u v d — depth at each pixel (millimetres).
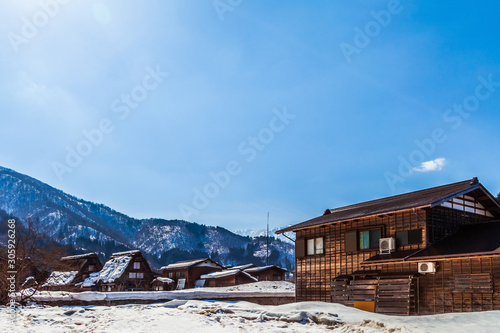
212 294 28328
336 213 28047
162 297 26156
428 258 18359
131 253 59750
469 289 17422
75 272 53844
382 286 20391
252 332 12867
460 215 21859
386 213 21156
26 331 12484
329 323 14219
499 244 17312
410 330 11945
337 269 24438
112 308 19625
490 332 11102
